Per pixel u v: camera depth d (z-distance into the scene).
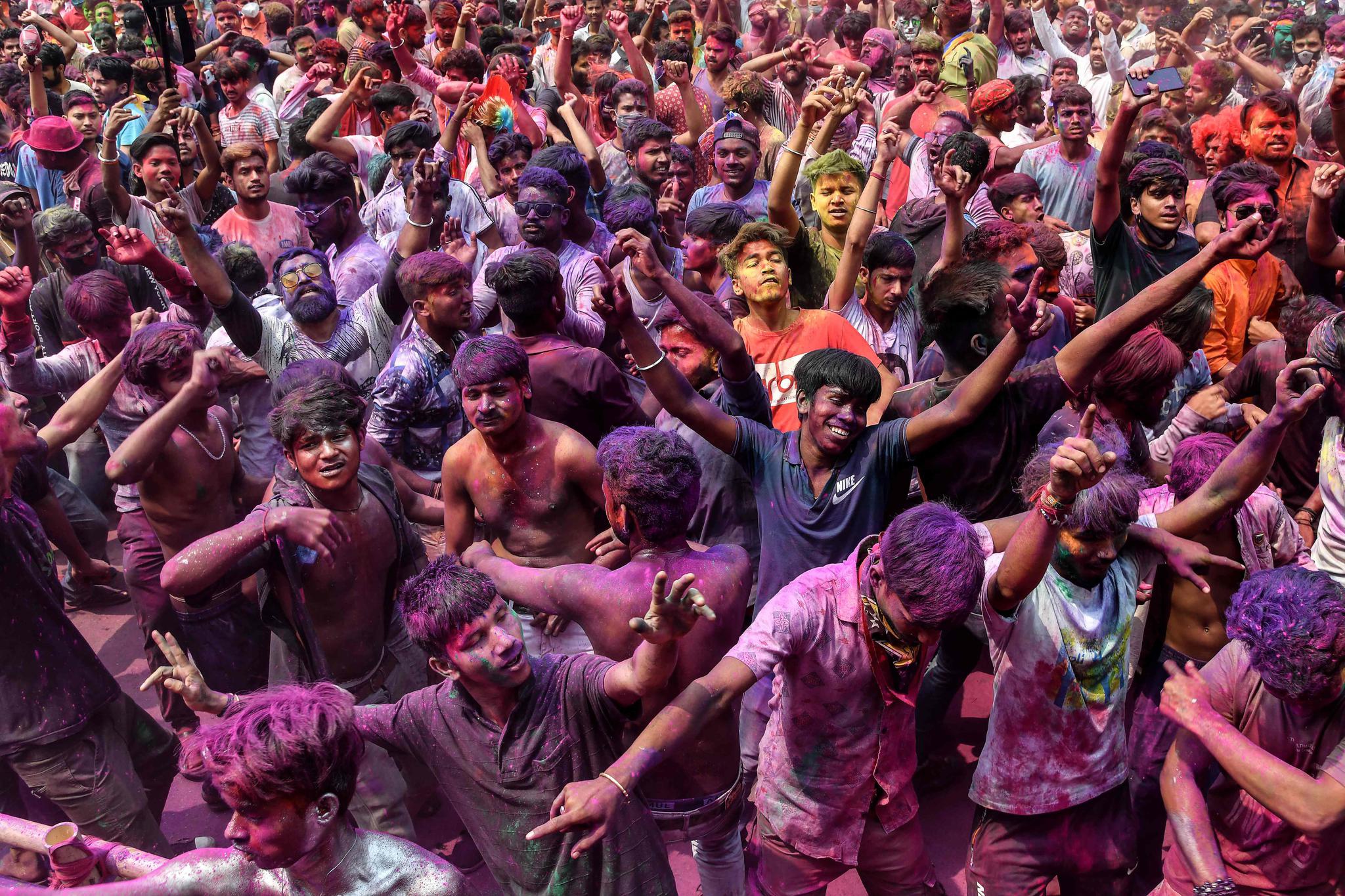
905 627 2.75
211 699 2.59
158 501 4.23
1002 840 3.16
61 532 4.89
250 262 5.85
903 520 2.66
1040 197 6.30
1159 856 3.54
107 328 4.91
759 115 8.27
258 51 11.37
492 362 3.55
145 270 6.35
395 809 3.51
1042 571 2.75
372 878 2.37
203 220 7.29
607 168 8.70
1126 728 3.66
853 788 2.99
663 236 6.36
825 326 4.58
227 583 3.44
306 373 3.63
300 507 3.36
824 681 2.85
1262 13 11.63
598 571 3.15
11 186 6.62
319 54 10.59
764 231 4.50
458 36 10.67
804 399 3.52
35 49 9.98
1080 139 7.46
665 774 3.10
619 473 2.98
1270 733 2.69
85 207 6.88
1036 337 3.24
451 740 2.69
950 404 3.47
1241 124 7.12
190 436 4.17
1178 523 3.15
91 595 5.86
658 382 3.55
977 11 13.84
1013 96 7.99
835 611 2.80
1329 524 3.81
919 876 3.17
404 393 4.58
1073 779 3.04
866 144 7.68
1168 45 10.59
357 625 3.65
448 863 2.44
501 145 6.80
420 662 3.89
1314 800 2.49
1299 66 10.95
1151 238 5.34
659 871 2.75
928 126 8.48
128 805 3.68
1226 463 3.10
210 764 2.18
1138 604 3.63
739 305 5.15
